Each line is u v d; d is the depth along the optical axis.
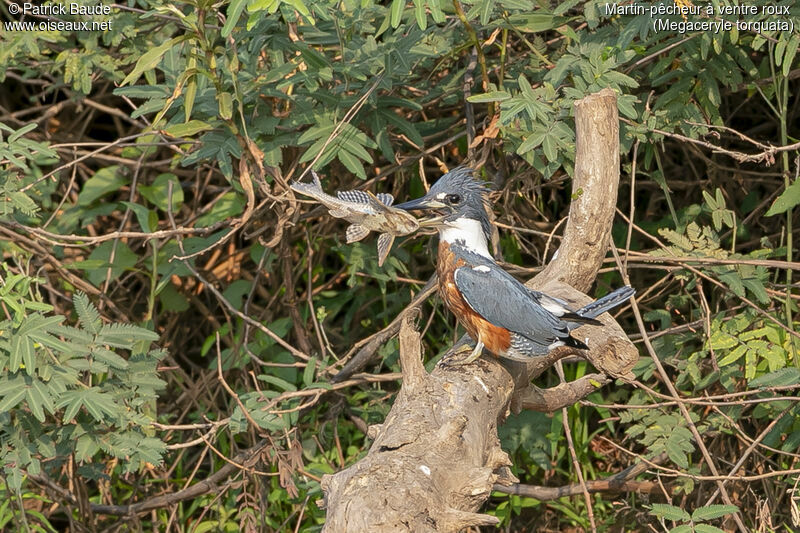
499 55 9.00
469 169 6.50
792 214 9.52
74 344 7.24
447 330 10.05
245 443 10.09
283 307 10.38
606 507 9.33
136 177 10.16
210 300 10.94
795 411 7.52
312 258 9.93
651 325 9.65
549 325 5.98
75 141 11.52
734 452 8.75
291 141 7.97
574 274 6.99
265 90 7.86
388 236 5.98
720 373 8.07
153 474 9.76
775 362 7.67
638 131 7.80
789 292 8.05
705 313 8.17
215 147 7.72
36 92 12.11
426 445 4.97
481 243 6.37
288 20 7.40
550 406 7.05
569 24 8.74
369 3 6.50
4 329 7.01
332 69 7.98
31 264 9.59
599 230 6.96
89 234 11.30
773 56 8.51
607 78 7.38
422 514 4.41
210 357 11.12
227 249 11.04
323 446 9.45
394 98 8.20
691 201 10.09
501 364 6.27
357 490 4.48
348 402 9.58
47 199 10.59
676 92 8.01
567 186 9.66
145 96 8.05
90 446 7.61
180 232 8.20
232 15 5.98
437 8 6.12
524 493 8.62
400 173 9.37
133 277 10.99
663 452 8.29
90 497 9.95
